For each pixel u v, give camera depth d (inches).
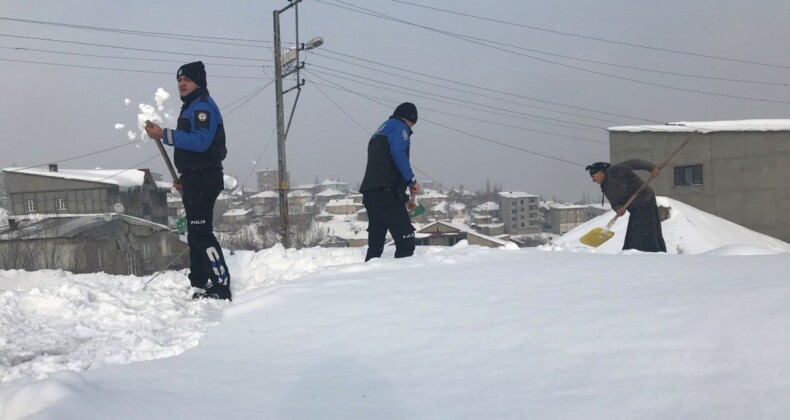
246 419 74.4
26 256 1063.6
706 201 817.5
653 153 846.5
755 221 797.9
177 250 1273.4
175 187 166.4
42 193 1425.9
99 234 1146.7
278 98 853.8
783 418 59.6
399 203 191.0
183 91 164.1
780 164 791.1
